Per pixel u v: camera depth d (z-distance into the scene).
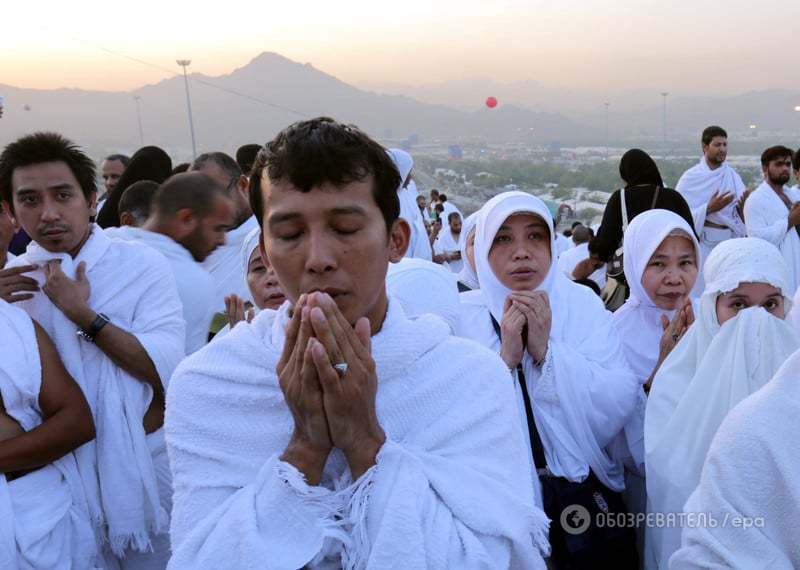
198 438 1.50
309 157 1.37
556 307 2.99
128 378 2.98
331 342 1.33
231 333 1.59
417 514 1.37
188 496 1.48
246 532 1.35
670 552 2.52
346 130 1.43
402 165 5.08
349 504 1.40
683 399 2.59
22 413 2.65
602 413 2.82
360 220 1.40
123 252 3.14
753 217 7.75
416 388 1.50
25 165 2.94
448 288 2.69
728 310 2.66
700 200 9.10
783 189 8.16
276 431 1.47
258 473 1.43
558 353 2.78
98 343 2.92
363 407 1.39
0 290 2.90
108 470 2.90
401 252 1.57
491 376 1.57
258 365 1.49
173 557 1.41
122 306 3.04
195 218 3.69
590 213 27.33
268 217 1.42
